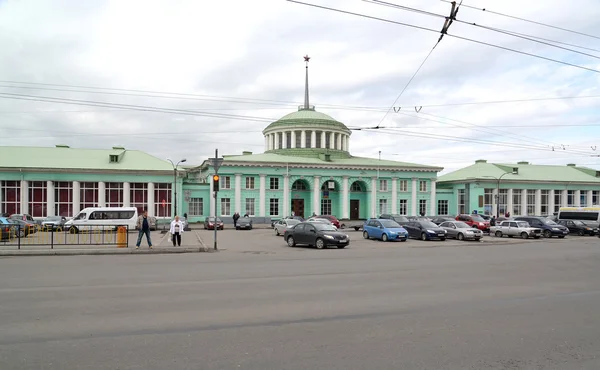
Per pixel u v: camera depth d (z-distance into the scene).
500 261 15.95
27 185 43.41
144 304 8.14
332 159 58.25
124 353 5.38
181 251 19.73
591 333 6.41
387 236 28.27
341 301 8.53
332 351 5.52
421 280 11.23
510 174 62.38
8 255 17.50
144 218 19.80
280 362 5.11
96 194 45.47
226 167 50.41
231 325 6.71
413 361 5.18
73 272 12.37
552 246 24.23
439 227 30.31
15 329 6.42
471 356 5.38
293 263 15.09
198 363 5.05
